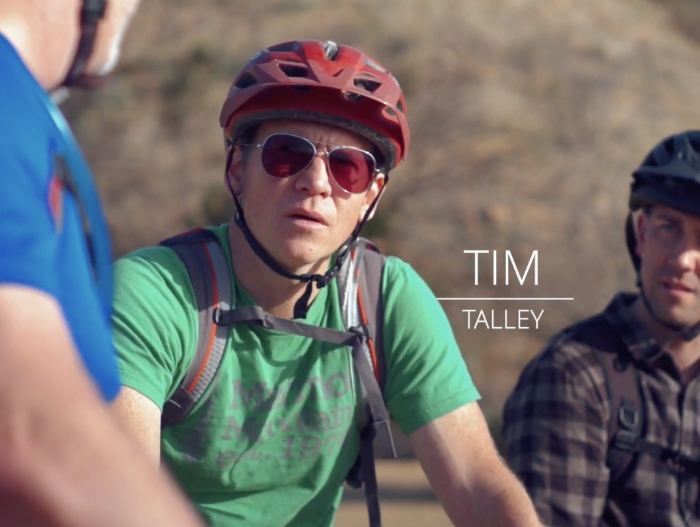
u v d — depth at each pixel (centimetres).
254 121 325
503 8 3434
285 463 320
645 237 425
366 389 320
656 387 401
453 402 331
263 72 326
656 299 412
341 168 323
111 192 2931
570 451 390
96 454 134
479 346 2112
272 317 312
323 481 328
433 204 2512
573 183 2562
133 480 134
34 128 152
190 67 3325
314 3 3503
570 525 386
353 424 330
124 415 286
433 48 3152
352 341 321
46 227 146
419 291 339
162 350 298
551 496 387
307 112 322
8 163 146
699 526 395
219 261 318
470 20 3312
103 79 187
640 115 2897
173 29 3522
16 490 131
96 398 139
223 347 309
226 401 309
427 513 1252
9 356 135
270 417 314
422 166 2680
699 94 3100
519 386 409
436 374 330
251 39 3400
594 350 402
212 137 3059
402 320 331
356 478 339
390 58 3145
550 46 3212
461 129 2794
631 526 396
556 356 402
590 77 3056
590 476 391
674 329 411
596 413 395
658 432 397
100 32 176
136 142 3078
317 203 319
